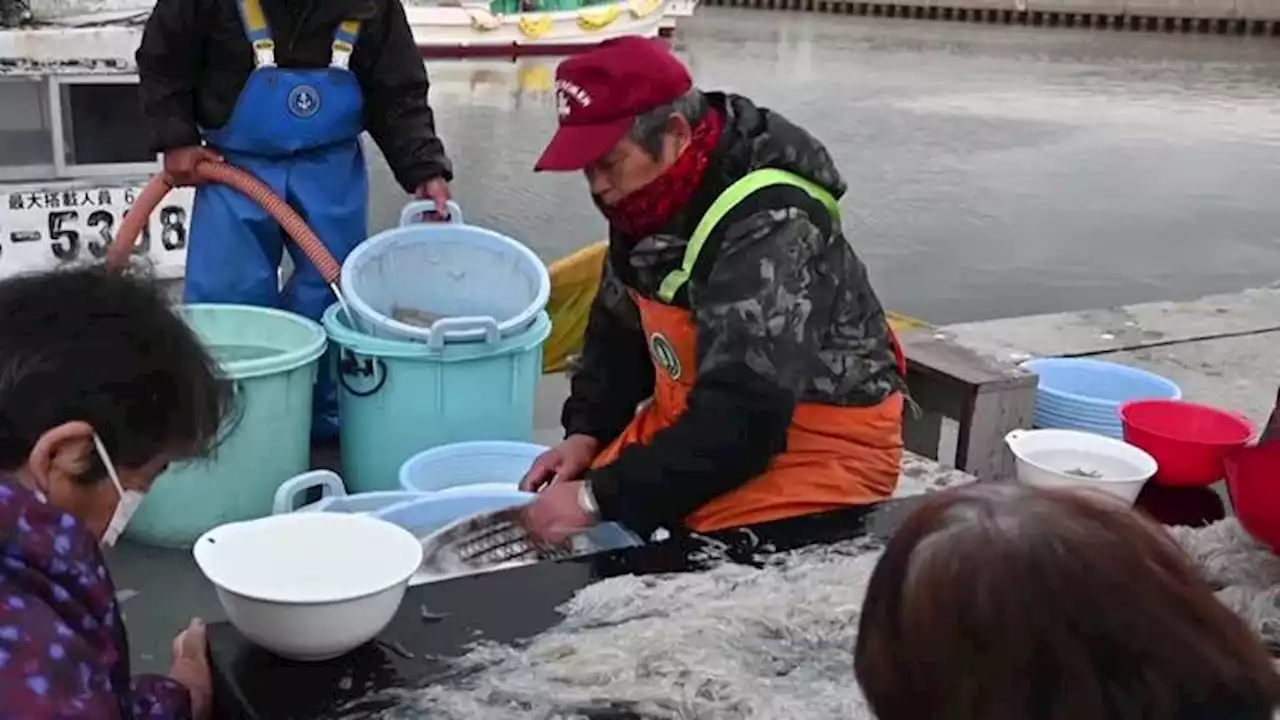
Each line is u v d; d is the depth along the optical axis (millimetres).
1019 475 2537
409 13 19141
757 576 1997
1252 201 10516
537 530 2260
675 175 2199
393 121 3727
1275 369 4770
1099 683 873
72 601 1396
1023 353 4809
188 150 3510
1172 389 3576
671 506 2203
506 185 9664
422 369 3232
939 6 34844
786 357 2174
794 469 2396
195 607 2832
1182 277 8117
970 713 901
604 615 1863
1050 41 27750
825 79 18594
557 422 4059
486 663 1727
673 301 2311
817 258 2246
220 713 1699
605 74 2150
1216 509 2564
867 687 970
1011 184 10953
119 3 4969
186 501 3027
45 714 1294
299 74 3506
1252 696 890
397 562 1781
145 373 1423
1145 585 898
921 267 8133
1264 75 21000
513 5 19906
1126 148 13039
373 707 1626
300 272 3711
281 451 3150
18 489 1361
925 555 942
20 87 4676
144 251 4852
